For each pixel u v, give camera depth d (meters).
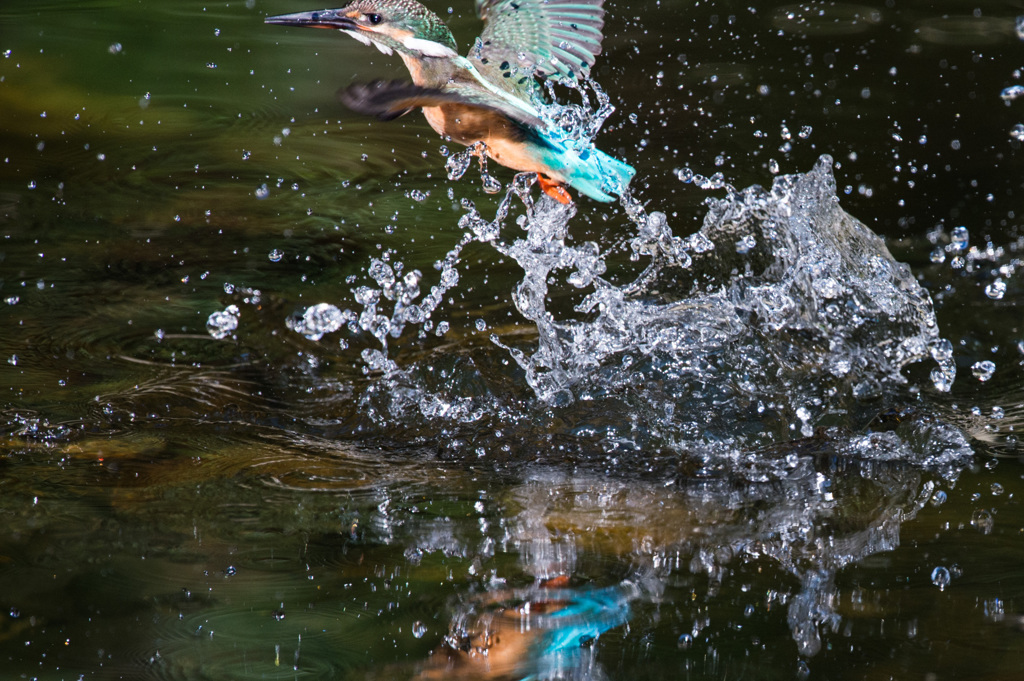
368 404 7.77
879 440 7.16
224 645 4.95
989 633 5.02
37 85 14.25
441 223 11.05
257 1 18.27
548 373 8.07
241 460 6.90
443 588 5.46
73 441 7.05
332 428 7.45
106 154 12.44
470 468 6.91
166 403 7.68
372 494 6.51
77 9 17.31
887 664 4.82
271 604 5.30
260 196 11.48
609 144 12.66
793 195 8.77
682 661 4.87
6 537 5.86
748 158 12.34
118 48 15.70
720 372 7.91
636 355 8.15
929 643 4.96
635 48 15.66
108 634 5.03
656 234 9.66
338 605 5.30
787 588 5.45
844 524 6.14
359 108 4.86
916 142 12.62
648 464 6.95
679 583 5.53
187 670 4.77
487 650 4.96
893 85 14.27
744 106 13.70
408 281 8.87
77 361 8.25
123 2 17.83
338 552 5.80
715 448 7.12
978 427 7.40
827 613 5.22
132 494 6.42
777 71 14.77
